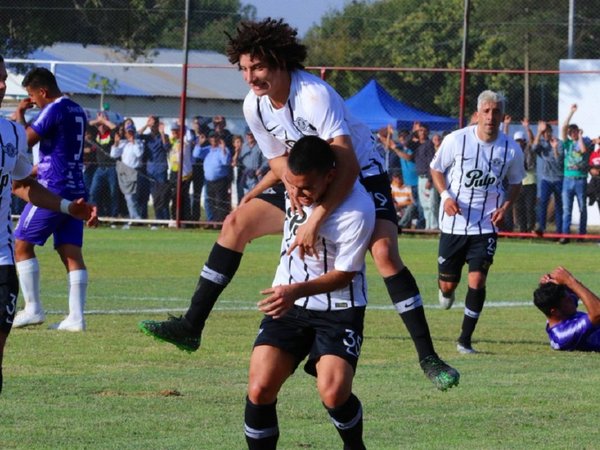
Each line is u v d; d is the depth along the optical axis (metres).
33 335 20.03
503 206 20.30
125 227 46.47
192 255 37.22
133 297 26.67
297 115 11.37
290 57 11.27
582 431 13.02
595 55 50.66
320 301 10.30
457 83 52.03
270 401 10.31
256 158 44.75
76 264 20.86
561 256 38.91
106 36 56.56
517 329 22.66
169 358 17.81
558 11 53.66
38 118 20.39
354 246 10.27
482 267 19.97
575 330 19.56
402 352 19.11
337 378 10.04
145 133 46.00
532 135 42.88
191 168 45.53
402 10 62.97
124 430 12.65
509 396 15.12
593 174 42.53
